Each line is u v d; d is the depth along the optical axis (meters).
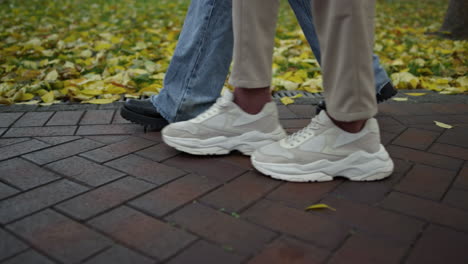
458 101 2.54
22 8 6.79
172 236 1.14
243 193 1.40
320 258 1.05
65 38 4.28
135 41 4.30
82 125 2.06
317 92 2.77
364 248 1.09
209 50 1.81
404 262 1.04
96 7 7.32
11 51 3.62
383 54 3.94
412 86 2.87
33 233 1.14
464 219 1.24
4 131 1.94
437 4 10.23
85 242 1.10
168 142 1.70
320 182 1.49
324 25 1.33
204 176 1.53
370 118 1.47
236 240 1.12
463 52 4.00
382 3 10.18
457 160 1.68
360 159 1.47
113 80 2.82
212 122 1.68
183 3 8.37
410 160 1.69
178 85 1.87
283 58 3.62
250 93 1.65
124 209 1.28
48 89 2.66
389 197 1.37
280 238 1.14
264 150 1.55
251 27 1.46
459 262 1.04
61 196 1.35
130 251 1.07
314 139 1.48
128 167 1.59
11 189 1.39
